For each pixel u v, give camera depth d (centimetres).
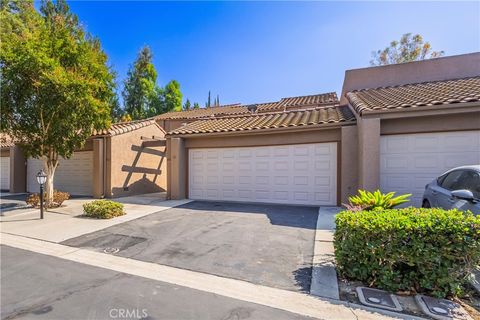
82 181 1427
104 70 1080
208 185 1170
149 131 1598
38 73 877
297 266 434
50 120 956
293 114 1202
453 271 324
